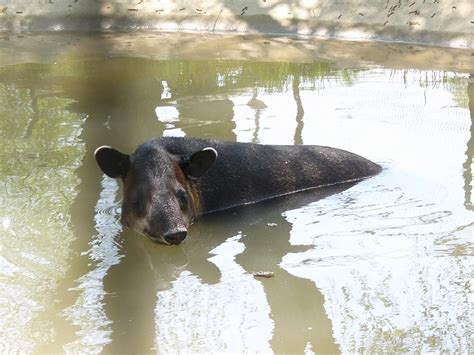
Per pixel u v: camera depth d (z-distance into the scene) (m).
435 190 9.86
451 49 16.61
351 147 11.00
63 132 11.41
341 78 14.24
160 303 7.39
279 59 15.68
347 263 8.14
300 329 6.91
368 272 7.94
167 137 9.61
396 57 15.85
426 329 6.93
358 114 12.25
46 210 9.20
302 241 8.70
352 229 8.93
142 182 8.70
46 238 8.59
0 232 8.65
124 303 7.36
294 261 8.23
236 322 7.05
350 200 9.73
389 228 8.92
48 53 16.06
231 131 11.35
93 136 11.23
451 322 7.03
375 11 17.67
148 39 17.50
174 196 8.66
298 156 10.30
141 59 15.59
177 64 15.22
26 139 11.15
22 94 13.17
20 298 7.40
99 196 9.59
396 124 11.86
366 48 16.69
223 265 8.19
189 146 9.55
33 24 18.52
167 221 8.31
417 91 13.42
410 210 9.38
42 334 6.81
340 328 6.95
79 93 13.25
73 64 15.16
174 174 8.88
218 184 9.62
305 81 14.07
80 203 9.40
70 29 18.48
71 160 10.51
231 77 14.34
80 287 7.66
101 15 18.53
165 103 12.70
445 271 7.93
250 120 11.87
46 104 12.64
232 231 9.03
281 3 18.33
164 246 8.58
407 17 17.38
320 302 7.38
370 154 10.83
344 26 17.77
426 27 17.19
